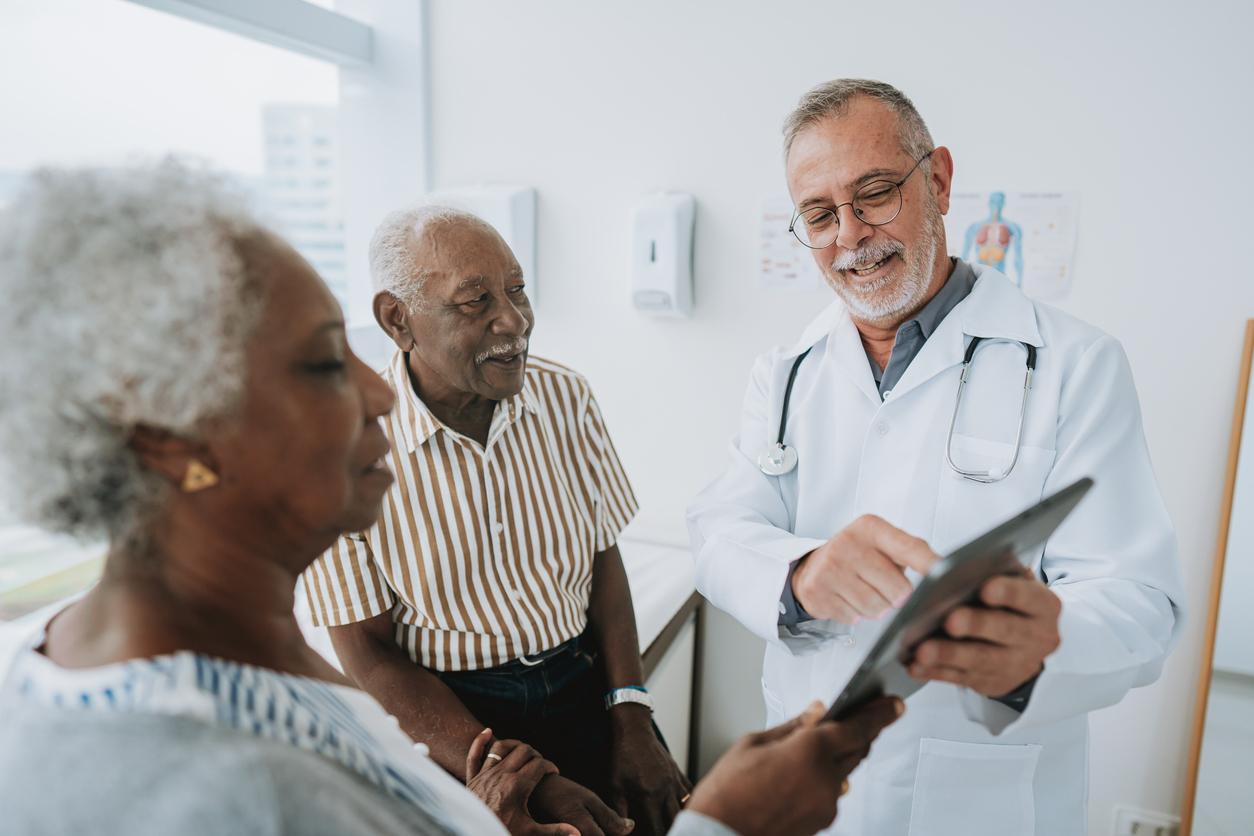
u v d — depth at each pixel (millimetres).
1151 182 1467
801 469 1151
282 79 1840
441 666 1130
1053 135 1507
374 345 2074
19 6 1307
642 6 1729
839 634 1024
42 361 385
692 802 537
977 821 982
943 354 1045
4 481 411
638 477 1952
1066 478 958
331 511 484
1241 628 1514
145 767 365
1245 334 1457
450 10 1887
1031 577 653
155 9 1495
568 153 1854
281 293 442
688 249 1769
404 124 1967
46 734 380
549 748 1150
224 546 455
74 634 440
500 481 1143
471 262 1018
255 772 371
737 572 1023
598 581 1319
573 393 1279
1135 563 903
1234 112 1400
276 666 475
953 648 625
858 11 1583
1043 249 1549
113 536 433
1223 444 1507
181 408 402
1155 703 1618
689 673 1823
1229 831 1561
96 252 386
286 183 1902
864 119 990
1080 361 988
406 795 465
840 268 1047
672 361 1866
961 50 1532
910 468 1045
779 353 1239
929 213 1027
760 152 1706
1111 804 1678
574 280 1913
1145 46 1427
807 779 534
